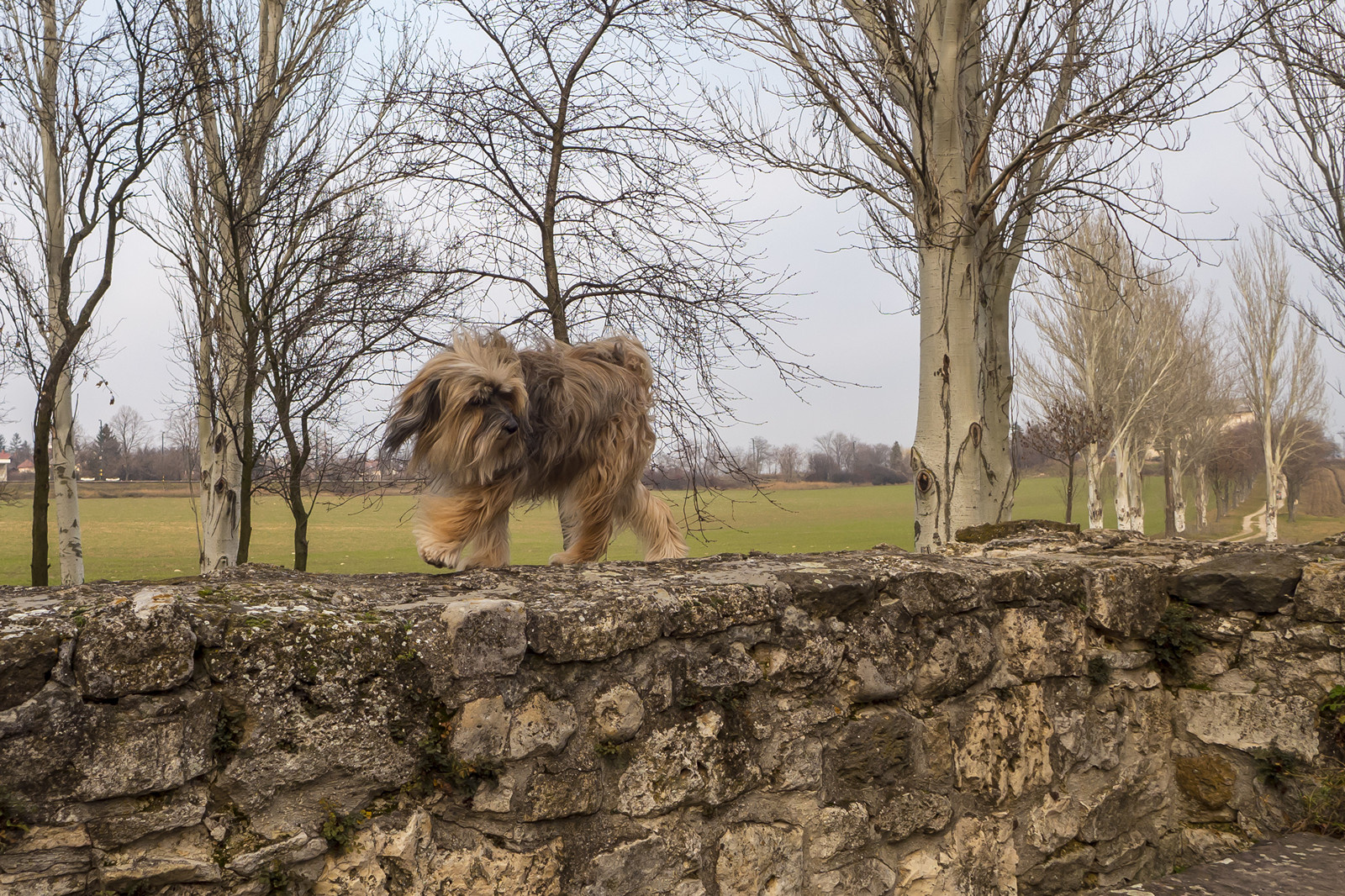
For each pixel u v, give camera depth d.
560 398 4.35
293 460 10.48
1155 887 3.64
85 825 1.95
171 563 26.30
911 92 8.55
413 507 4.57
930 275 8.77
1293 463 70.44
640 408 4.78
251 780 2.14
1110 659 4.25
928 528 8.79
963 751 3.62
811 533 41.34
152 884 2.00
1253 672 4.27
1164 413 47.66
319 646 2.25
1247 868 3.74
